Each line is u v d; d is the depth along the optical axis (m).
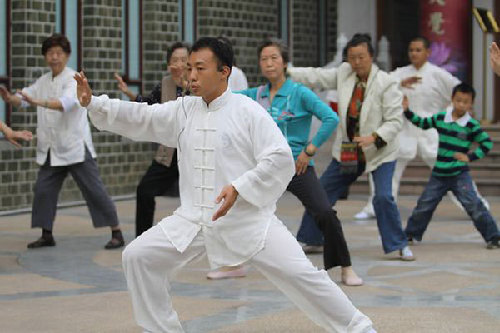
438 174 11.09
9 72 14.51
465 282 8.99
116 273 9.55
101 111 6.24
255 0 19.30
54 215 11.29
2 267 9.88
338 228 8.81
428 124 11.12
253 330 7.16
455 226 12.88
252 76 19.27
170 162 10.16
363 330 6.19
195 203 6.20
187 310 7.80
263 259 6.13
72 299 8.27
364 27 21.91
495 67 7.49
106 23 15.98
